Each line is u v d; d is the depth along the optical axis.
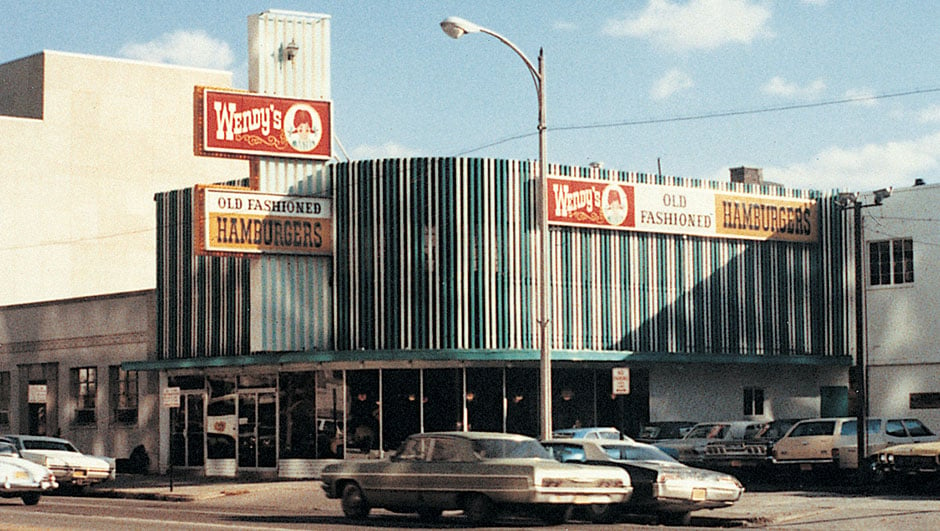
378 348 38.09
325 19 39.72
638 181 41.78
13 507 28.83
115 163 64.56
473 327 38.16
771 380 45.53
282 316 38.28
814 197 46.25
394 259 38.22
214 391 42.19
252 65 38.88
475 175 38.56
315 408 39.62
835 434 35.44
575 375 40.81
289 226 38.22
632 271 41.56
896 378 45.72
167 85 66.62
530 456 23.59
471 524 23.25
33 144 61.88
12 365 50.72
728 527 24.42
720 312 43.56
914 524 23.70
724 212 43.78
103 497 35.75
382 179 38.53
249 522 23.98
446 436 23.86
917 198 45.59
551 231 39.84
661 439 39.06
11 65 64.81
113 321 46.28
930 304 45.06
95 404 46.88
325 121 39.03
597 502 23.28
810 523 24.33
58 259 62.25
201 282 42.06
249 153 37.91
